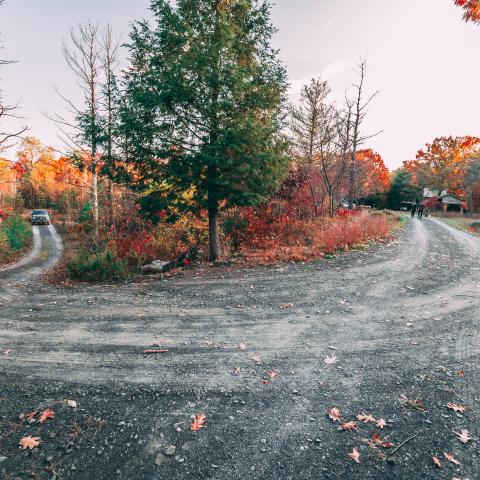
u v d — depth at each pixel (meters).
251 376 4.02
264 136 9.66
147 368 4.20
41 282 10.02
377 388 3.75
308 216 17.88
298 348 4.73
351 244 12.68
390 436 3.03
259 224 14.44
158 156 9.89
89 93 15.05
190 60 9.32
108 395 3.63
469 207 47.81
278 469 2.67
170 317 6.01
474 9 6.03
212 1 10.05
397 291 7.35
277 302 6.73
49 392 3.68
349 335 5.14
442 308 6.27
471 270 9.26
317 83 18.36
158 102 9.08
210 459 2.77
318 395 3.64
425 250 12.42
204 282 8.49
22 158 40.47
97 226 15.27
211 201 10.82
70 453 2.82
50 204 56.81
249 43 10.29
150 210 10.87
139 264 11.29
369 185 50.03
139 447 2.89
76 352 4.66
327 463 2.73
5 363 4.34
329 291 7.39
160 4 9.42
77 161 11.12
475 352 4.55
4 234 21.08
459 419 3.24
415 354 4.52
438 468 2.67
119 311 6.41
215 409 3.41
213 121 9.89
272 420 3.25
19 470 2.64
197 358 4.46
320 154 17.86
